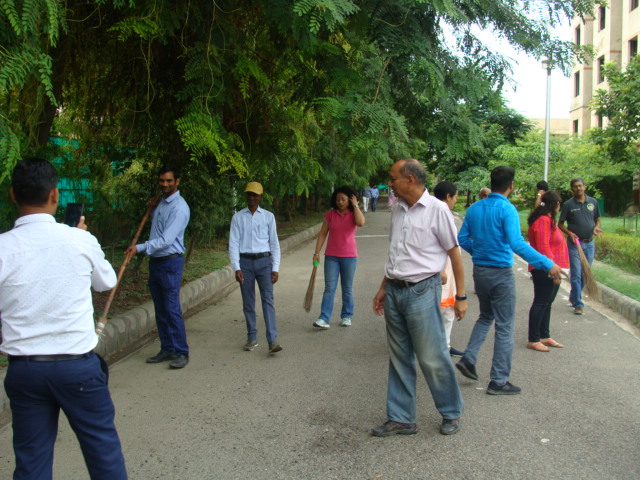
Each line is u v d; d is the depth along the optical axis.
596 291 6.20
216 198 9.44
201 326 7.04
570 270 7.37
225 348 6.05
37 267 2.44
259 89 6.46
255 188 5.86
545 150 15.28
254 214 5.92
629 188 24.92
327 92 5.86
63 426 4.08
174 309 5.38
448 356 3.80
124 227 10.36
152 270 5.43
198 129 5.06
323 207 35.12
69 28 5.49
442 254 3.79
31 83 4.73
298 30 4.90
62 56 5.92
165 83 6.57
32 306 2.42
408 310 3.74
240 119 6.64
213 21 5.30
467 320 7.16
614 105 15.40
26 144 5.41
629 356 5.55
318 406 4.40
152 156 8.19
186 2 5.14
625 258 10.30
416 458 3.52
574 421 4.02
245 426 4.05
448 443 3.72
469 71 5.75
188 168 8.12
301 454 3.61
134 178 8.74
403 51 5.10
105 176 9.42
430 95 5.43
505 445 3.67
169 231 5.21
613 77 15.47
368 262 12.48
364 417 4.17
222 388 4.84
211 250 12.71
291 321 7.26
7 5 3.24
